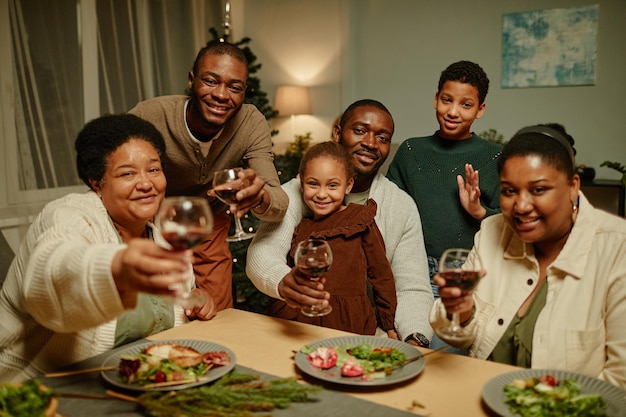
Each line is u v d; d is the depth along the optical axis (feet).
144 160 4.86
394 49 17.08
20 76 11.39
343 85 17.97
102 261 3.59
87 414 3.53
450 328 4.21
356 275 5.90
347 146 6.87
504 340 4.71
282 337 4.88
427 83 16.70
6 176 11.23
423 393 3.80
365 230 6.10
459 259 3.94
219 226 8.04
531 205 4.20
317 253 4.44
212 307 5.45
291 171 14.64
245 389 3.61
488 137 15.10
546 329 4.38
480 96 7.74
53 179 11.93
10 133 11.22
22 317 4.76
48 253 4.02
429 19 16.37
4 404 3.07
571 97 14.64
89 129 4.87
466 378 4.02
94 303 3.66
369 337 4.68
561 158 4.16
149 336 4.95
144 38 14.03
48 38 11.87
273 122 19.34
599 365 4.30
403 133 17.37
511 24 15.05
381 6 17.13
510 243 4.83
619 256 4.27
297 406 3.62
